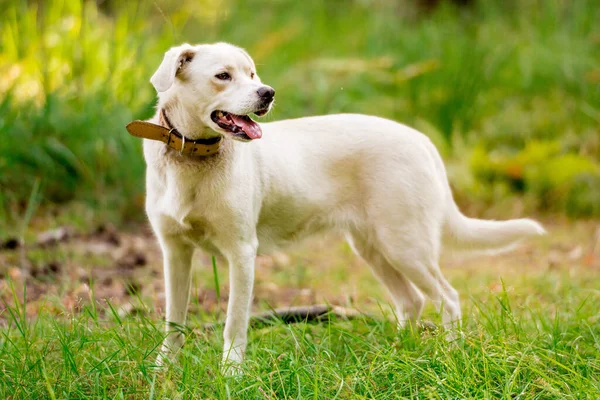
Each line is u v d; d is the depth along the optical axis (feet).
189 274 19.81
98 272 27.61
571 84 42.80
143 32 40.96
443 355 17.40
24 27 38.55
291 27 51.90
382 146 20.74
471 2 57.26
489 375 16.60
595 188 36.86
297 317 21.36
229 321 18.84
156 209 18.81
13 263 27.50
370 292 26.35
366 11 58.18
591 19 48.88
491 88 43.60
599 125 40.37
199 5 48.47
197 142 18.10
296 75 44.86
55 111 35.19
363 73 44.24
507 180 38.24
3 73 37.14
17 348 17.76
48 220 32.65
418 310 21.91
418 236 20.70
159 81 17.46
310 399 15.94
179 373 17.06
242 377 16.44
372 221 20.81
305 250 32.50
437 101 41.55
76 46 38.47
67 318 20.65
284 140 20.58
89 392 16.44
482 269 29.68
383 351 18.10
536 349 17.95
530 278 26.84
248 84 17.75
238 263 18.94
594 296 23.57
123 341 17.79
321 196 20.74
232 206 18.49
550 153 38.17
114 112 36.04
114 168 35.35
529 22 50.96
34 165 33.96
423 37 48.67
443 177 21.86
